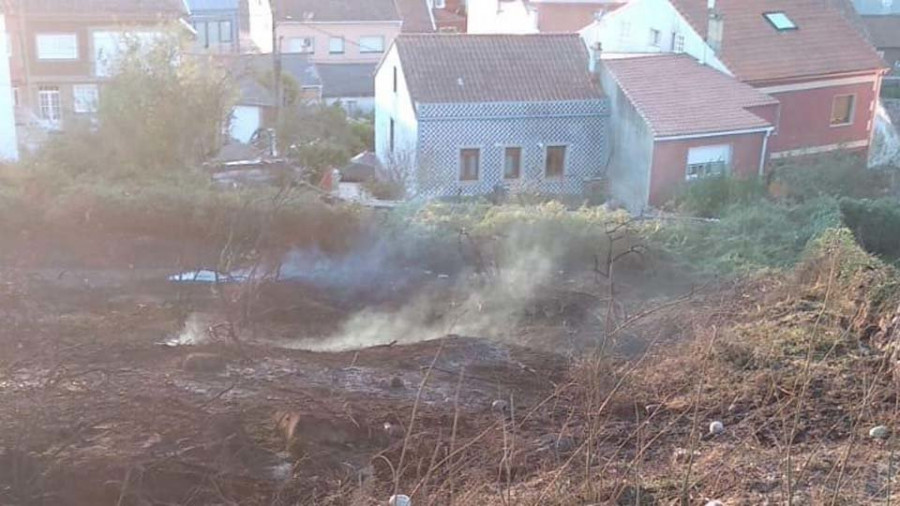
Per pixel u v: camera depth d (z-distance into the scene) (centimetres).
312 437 601
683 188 2094
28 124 2800
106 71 2514
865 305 805
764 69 2473
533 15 3609
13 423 586
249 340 876
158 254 1196
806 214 1421
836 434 608
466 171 2388
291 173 1834
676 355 789
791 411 641
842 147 2456
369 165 2481
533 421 650
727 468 557
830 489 521
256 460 572
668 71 2420
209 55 1992
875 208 1449
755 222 1362
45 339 768
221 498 521
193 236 1255
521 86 2398
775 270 1052
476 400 697
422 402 681
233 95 1958
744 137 2281
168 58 1855
